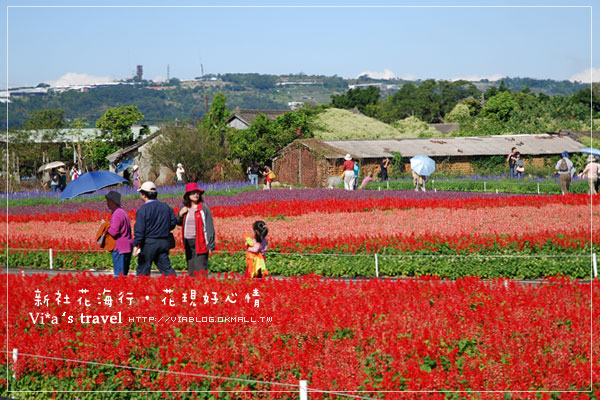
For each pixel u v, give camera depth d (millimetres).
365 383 8539
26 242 21188
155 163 53625
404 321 9852
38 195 41312
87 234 23531
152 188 14820
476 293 11414
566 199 29312
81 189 17547
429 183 48781
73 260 19859
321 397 8391
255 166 47469
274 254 18688
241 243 19391
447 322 9945
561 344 9234
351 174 42594
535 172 57094
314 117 72562
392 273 17703
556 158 64312
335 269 17875
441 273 17375
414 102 140000
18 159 56719
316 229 22500
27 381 9805
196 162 52531
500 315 10227
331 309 10391
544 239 18562
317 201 30969
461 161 61094
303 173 58844
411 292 11352
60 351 9883
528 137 67875
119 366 9492
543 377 8633
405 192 38531
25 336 10195
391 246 18844
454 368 8766
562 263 17250
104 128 68312
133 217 28359
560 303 10586
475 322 9969
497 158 61875
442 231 20969
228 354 9258
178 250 20172
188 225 14812
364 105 157000
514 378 8547
